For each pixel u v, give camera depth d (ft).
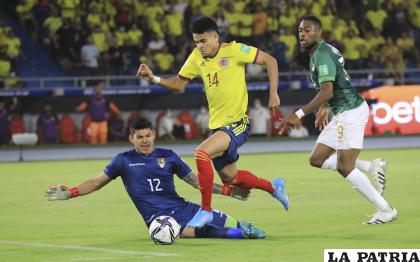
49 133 255.50
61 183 161.99
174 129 263.08
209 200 89.20
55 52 274.77
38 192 147.23
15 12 284.82
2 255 83.61
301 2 289.74
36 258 81.25
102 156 225.35
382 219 101.30
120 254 82.38
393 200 124.67
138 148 90.89
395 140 249.75
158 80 96.68
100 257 80.69
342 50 287.48
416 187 140.77
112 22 276.00
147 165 90.84
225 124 93.35
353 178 101.40
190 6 279.49
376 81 276.82
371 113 261.44
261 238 91.40
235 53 93.09
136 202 91.97
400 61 294.46
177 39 275.39
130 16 277.03
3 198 139.23
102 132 256.32
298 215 112.37
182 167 91.66
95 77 264.72
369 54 292.81
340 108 101.65
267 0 283.38
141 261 77.87
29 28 279.08
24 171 188.14
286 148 236.43
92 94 261.03
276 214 113.91
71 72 271.08
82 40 271.90
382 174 111.14
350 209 116.57
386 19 302.25
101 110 254.47
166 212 91.25
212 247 85.46
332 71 98.07
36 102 260.21
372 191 100.99
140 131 90.43
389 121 262.06
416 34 305.94
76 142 259.60
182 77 96.84
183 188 148.46
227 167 94.02
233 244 87.35
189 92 266.98
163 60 270.67
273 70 93.40
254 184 95.20
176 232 87.66
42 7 276.41
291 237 92.79
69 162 209.56
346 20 300.81
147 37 275.80
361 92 275.59
